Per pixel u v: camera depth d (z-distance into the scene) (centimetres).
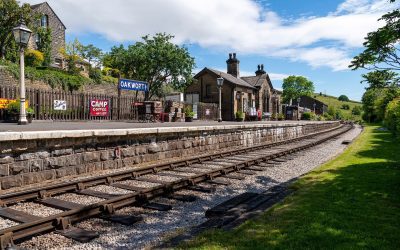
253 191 800
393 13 615
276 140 2305
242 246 397
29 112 1505
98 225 521
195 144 1365
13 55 3088
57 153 816
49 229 475
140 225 528
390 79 691
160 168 1005
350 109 14400
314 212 529
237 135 1719
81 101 1962
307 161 1326
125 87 2148
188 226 528
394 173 888
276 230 448
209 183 855
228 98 3950
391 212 527
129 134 1020
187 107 2705
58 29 4325
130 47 3341
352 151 1520
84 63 4269
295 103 10456
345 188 708
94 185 787
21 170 735
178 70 3269
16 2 3027
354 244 399
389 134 2723
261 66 5128
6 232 429
